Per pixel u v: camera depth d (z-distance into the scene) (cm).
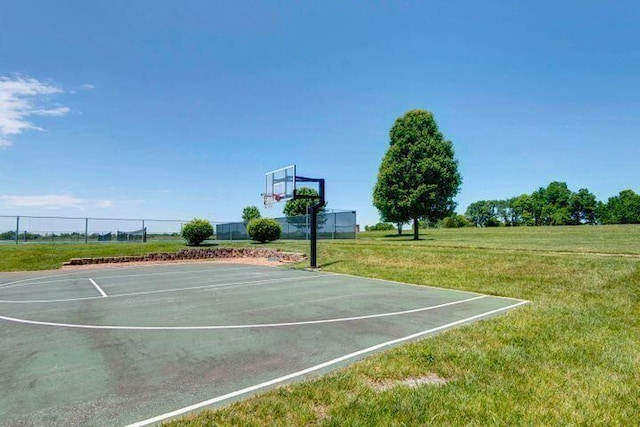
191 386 457
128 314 871
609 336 640
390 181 3172
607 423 371
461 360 527
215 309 916
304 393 425
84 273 1822
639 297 929
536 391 436
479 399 413
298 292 1155
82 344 636
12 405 409
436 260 1612
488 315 815
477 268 1399
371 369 497
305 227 3509
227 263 2292
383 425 360
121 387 455
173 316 845
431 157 3095
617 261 1223
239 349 601
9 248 2391
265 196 2280
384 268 1608
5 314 886
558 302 924
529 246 1858
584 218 8531
